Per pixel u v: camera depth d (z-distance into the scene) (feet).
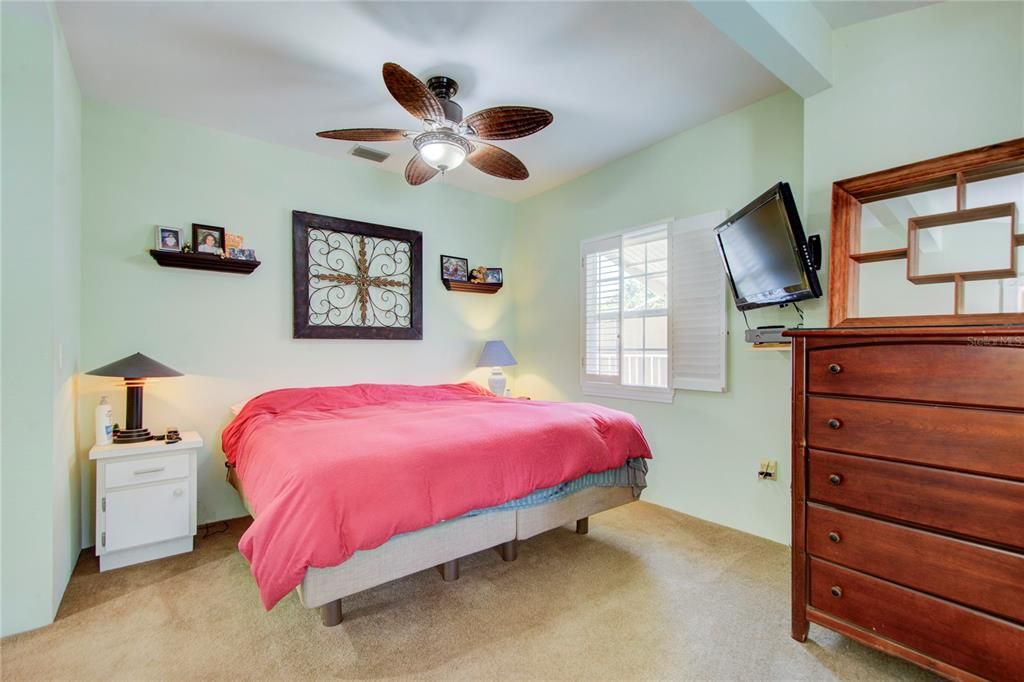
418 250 12.94
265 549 5.04
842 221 6.33
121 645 5.53
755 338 7.75
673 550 8.20
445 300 13.69
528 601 6.51
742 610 6.26
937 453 4.56
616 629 5.84
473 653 5.39
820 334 5.36
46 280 6.11
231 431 8.89
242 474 7.55
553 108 9.11
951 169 5.52
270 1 6.12
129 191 9.00
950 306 5.58
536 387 14.47
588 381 12.62
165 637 5.68
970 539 4.36
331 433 6.89
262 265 10.52
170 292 9.43
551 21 6.56
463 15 6.42
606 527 9.30
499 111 6.85
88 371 8.35
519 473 6.68
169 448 7.96
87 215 8.56
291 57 7.42
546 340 14.12
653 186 10.91
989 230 5.33
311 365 11.23
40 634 5.74
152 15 6.40
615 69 7.79
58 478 6.40
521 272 15.11
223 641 5.61
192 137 9.70
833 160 6.91
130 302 9.00
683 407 10.21
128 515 7.61
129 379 8.29
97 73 7.86
